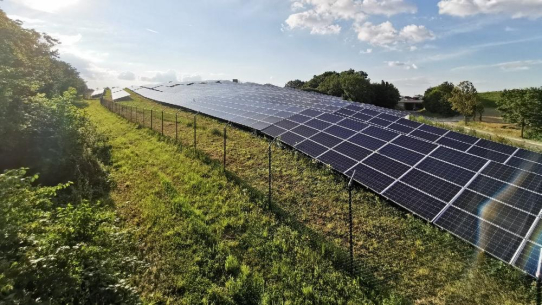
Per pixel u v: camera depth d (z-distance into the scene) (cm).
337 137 1898
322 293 812
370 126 2002
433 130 1917
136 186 1475
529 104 4025
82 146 1755
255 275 861
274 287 821
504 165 1353
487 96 9138
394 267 930
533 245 927
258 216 1195
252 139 2202
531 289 806
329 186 1448
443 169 1393
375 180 1412
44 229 727
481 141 1650
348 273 899
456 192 1233
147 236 1046
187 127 2755
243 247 1002
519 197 1141
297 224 1148
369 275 893
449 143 1703
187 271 870
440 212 1152
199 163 1762
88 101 6381
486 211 1105
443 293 822
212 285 813
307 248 991
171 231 1061
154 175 1603
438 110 8212
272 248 994
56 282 559
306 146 1858
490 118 6512
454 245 1012
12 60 1764
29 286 537
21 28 2681
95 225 827
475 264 925
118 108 4088
